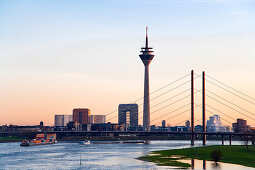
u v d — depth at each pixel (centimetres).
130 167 18675
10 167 19300
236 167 18238
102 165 19650
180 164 19362
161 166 18812
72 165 19812
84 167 18962
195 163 19788
